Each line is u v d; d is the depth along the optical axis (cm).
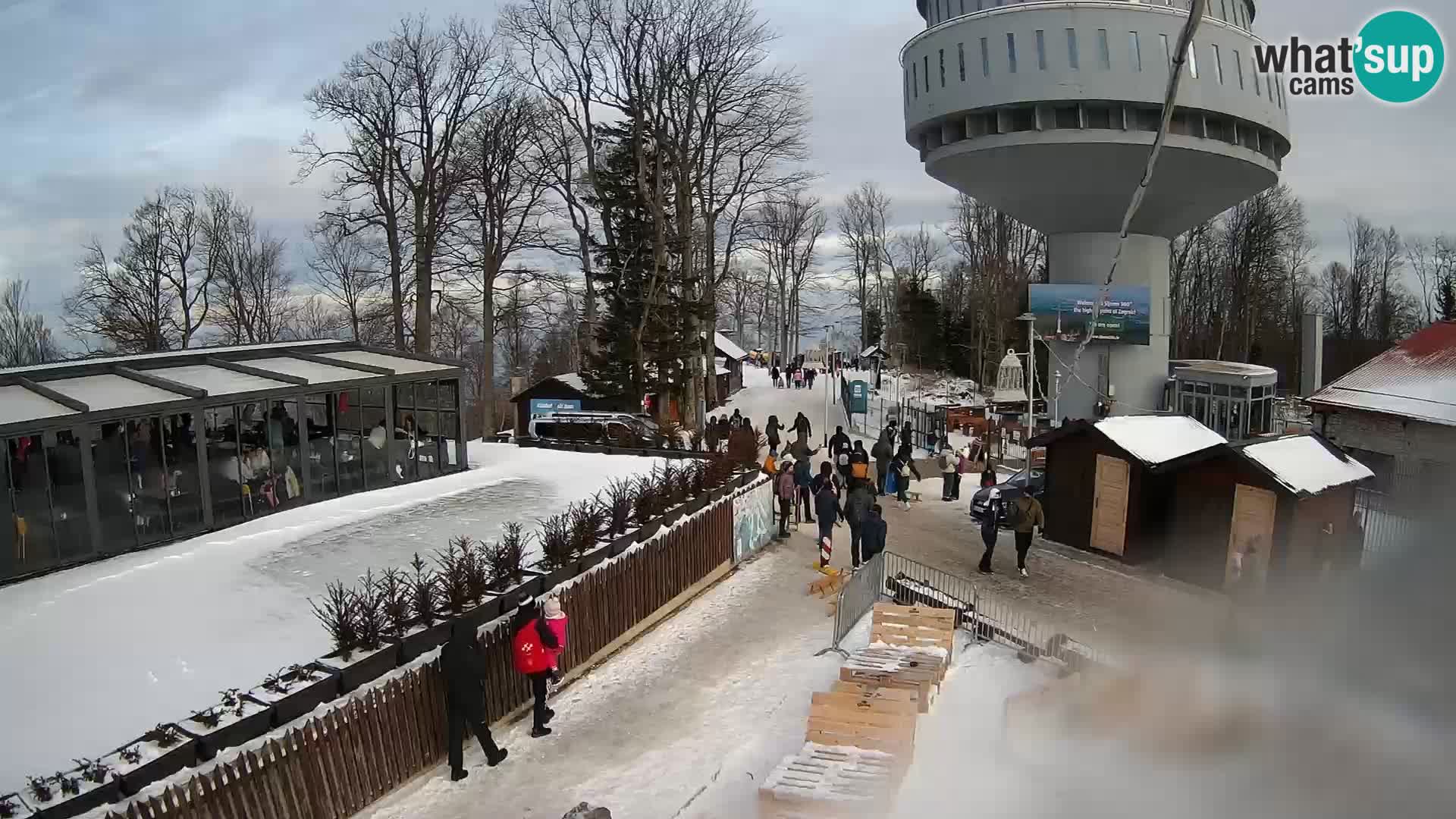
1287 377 7500
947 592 1627
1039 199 4203
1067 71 3744
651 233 3644
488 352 4062
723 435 3316
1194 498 1848
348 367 2066
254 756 858
